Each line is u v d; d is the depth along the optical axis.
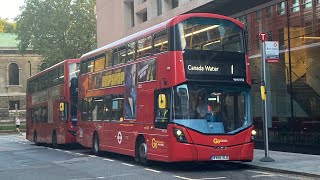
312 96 16.42
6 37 73.19
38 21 51.09
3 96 70.00
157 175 12.72
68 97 23.97
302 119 16.88
